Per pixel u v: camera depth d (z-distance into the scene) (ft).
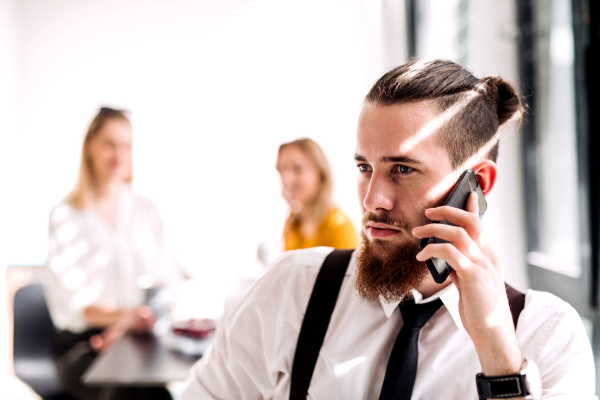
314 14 12.14
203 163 12.12
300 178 7.39
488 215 6.25
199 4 12.00
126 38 11.94
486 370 1.95
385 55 10.13
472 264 1.89
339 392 2.46
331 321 2.59
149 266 8.38
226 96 12.15
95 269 7.95
